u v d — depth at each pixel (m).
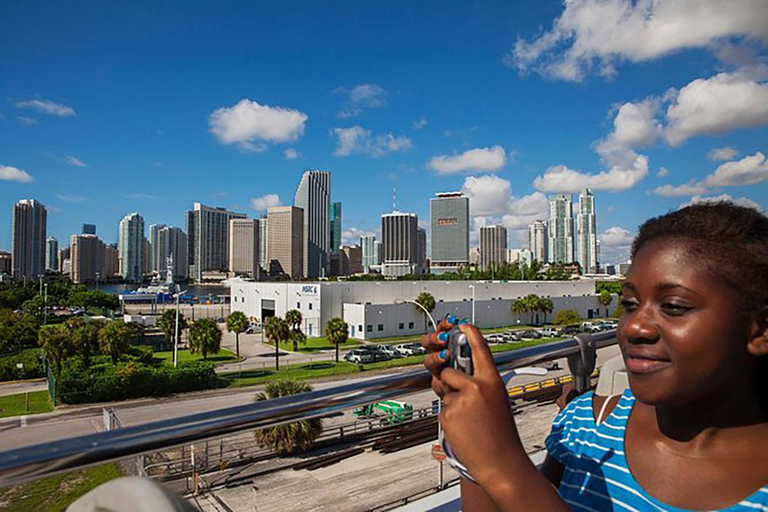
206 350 35.38
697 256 0.75
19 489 7.08
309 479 14.52
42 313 76.12
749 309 0.74
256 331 54.06
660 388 0.77
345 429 19.84
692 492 0.82
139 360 33.31
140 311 85.25
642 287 0.80
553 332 50.25
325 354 40.00
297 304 52.97
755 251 0.73
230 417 1.10
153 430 1.00
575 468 1.06
